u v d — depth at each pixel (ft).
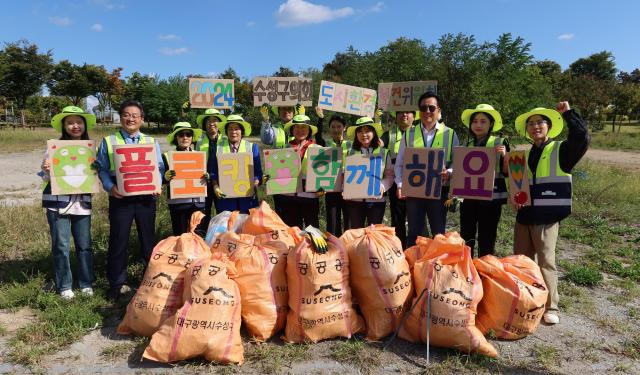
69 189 15.64
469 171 15.87
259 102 21.15
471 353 12.32
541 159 14.46
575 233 25.39
